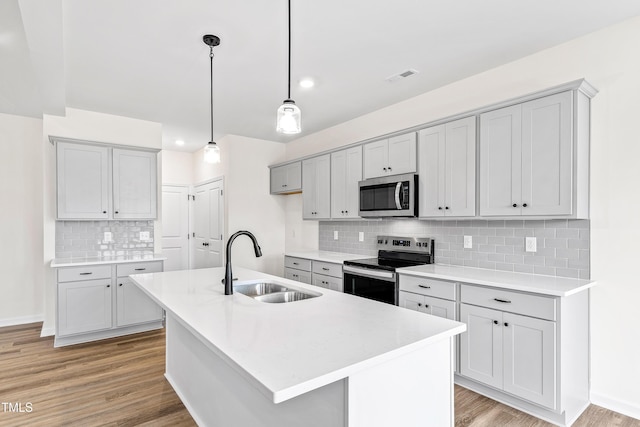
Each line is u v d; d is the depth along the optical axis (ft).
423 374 4.42
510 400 7.64
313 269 13.10
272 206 17.47
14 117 13.61
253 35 7.70
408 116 11.64
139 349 10.98
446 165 9.49
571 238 7.99
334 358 3.62
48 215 12.17
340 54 8.59
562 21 7.25
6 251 13.46
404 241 11.76
